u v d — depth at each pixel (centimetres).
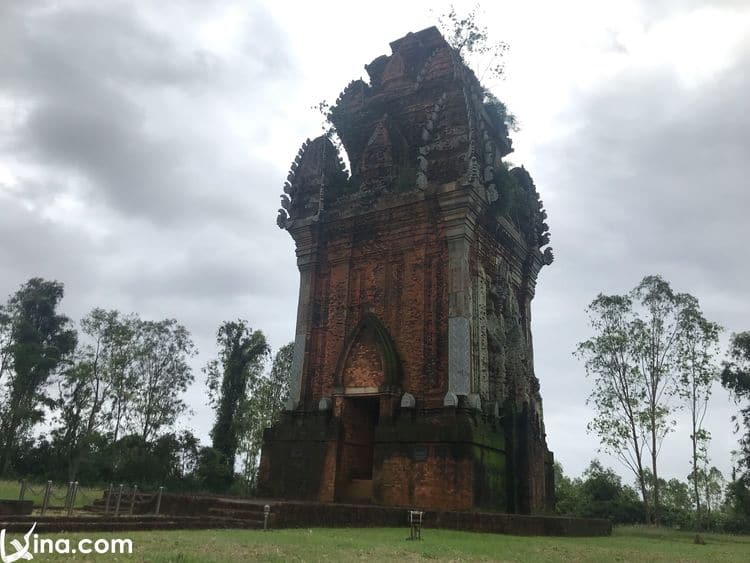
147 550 862
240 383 4728
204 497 1706
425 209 2395
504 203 2470
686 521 4859
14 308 5347
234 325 4881
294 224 2697
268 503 1454
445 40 2870
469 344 2158
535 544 1355
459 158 2408
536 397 2700
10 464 4497
